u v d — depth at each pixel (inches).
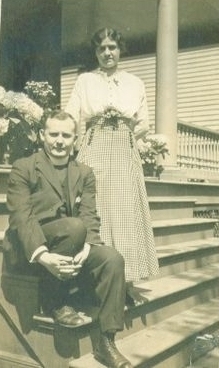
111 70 138.0
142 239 131.0
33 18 399.9
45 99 207.0
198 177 336.5
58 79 413.1
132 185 130.7
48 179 116.8
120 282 110.0
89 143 134.5
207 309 168.7
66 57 538.3
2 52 383.2
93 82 136.6
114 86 136.2
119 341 129.8
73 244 110.2
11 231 120.4
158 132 291.7
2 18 380.2
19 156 169.8
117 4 416.8
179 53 485.7
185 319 154.9
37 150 172.1
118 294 109.5
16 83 387.5
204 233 235.8
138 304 133.2
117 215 128.5
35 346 118.5
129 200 129.1
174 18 291.1
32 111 166.7
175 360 134.2
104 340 110.1
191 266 196.7
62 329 114.1
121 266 110.6
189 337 137.4
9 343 125.1
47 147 119.6
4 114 164.4
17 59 390.0
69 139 118.9
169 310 155.9
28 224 110.6
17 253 118.6
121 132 133.0
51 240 112.3
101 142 133.0
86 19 456.8
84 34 493.0
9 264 123.6
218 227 287.7
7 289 123.4
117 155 131.4
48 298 118.0
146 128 141.6
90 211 120.3
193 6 426.9
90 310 119.3
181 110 482.6
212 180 356.5
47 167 118.0
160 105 291.0
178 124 323.9
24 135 167.6
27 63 394.9
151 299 139.6
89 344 117.2
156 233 195.0
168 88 290.0
